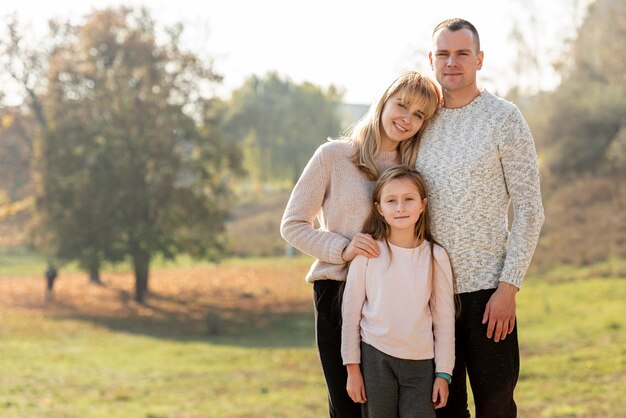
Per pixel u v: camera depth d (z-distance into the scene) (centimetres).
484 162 380
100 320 2950
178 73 3484
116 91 3397
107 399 1431
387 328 375
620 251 3023
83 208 3200
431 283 382
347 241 393
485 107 387
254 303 3341
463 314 390
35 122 4325
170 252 3259
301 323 2795
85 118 3397
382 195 382
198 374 1750
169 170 3338
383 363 377
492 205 384
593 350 1647
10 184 4334
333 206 400
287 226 402
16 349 2152
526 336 1942
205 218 3381
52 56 3778
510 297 378
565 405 1202
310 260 4675
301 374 1720
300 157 6344
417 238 387
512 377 388
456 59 385
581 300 2425
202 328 2759
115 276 4391
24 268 4831
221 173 3609
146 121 3316
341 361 398
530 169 381
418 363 377
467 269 385
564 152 3988
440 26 394
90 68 3509
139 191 3225
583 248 3128
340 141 408
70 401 1401
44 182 3284
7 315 2994
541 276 2917
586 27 4269
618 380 1353
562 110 4009
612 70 4097
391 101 388
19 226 4125
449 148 388
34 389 1520
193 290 3775
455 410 407
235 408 1327
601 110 3884
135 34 3503
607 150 3906
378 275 381
